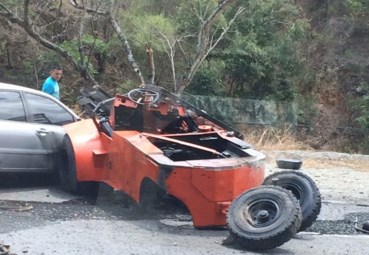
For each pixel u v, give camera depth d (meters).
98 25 21.20
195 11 19.28
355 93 26.94
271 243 7.17
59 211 8.75
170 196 8.64
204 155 8.78
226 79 24.52
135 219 8.62
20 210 8.62
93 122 9.83
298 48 26.25
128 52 16.19
